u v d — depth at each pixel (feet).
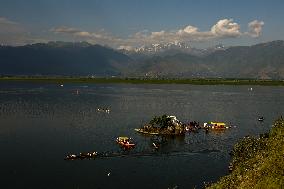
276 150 276.62
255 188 226.58
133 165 396.78
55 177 354.74
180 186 335.47
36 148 464.24
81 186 332.60
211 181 346.13
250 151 360.28
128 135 557.74
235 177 272.10
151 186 335.06
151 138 538.06
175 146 487.61
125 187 331.36
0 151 446.19
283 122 380.37
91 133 568.00
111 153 444.14
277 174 230.48
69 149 461.78
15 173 364.79
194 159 422.82
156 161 413.80
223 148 478.59
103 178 354.54
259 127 655.35
